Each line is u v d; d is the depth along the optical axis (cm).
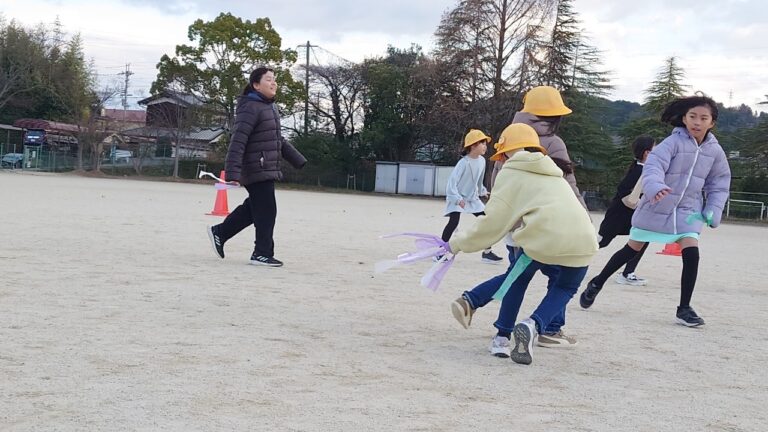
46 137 5734
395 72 5356
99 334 480
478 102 4681
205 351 452
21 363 406
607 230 852
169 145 5616
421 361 460
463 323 505
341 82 5619
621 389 421
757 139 5050
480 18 4594
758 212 4397
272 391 378
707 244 1877
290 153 857
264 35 5116
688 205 653
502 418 355
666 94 5134
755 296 861
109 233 1140
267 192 842
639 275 1026
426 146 5491
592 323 630
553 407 379
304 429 324
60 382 376
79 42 6406
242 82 5159
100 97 6066
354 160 5525
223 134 5622
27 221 1268
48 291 622
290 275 798
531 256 468
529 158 476
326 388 388
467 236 484
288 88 5216
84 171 5234
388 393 386
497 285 505
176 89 5262
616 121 5794
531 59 4522
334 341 500
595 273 1028
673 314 698
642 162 834
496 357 484
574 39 4744
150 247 985
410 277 843
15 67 5912
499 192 477
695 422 364
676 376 457
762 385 445
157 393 365
